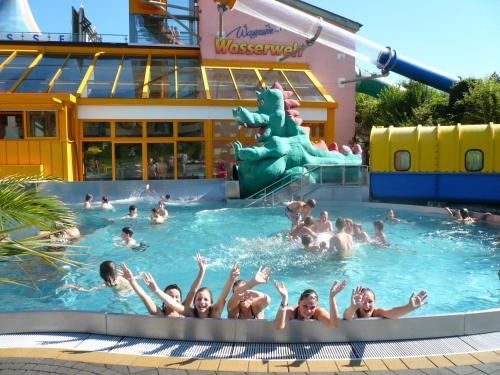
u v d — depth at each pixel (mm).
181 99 20172
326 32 20266
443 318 4500
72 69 21891
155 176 20297
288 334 4410
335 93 25938
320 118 21562
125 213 14359
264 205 15992
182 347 4301
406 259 8742
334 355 4148
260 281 4871
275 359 4059
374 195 16609
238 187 16641
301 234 10031
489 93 20562
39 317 4633
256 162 16828
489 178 14992
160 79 21859
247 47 24828
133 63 23750
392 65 22422
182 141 20375
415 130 16031
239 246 9883
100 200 16797
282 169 16984
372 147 16531
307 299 4586
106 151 19922
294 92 22203
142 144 20109
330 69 25781
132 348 4262
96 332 4590
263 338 4426
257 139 17750
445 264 8391
